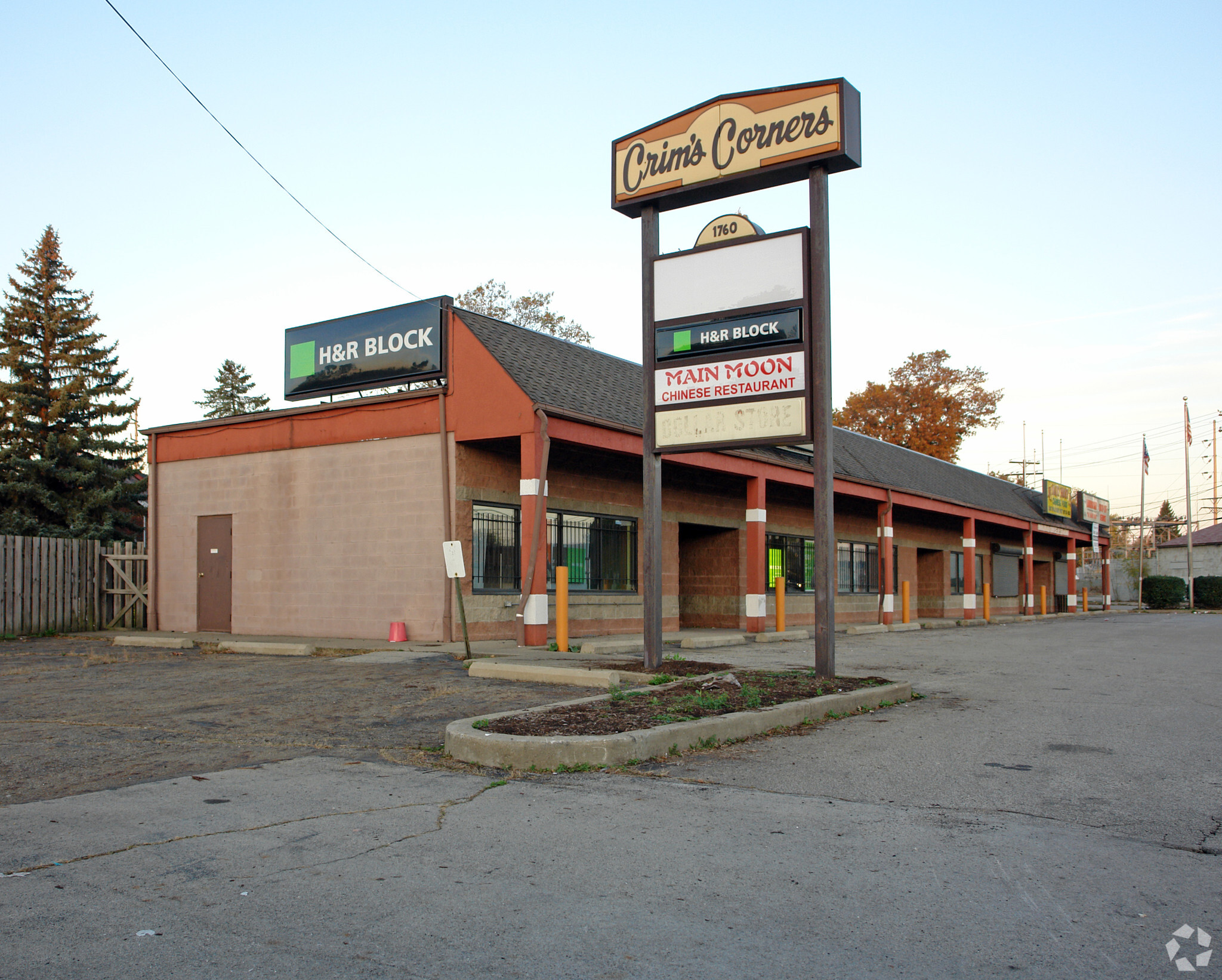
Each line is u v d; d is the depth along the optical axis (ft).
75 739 26.40
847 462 90.94
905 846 16.89
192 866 15.44
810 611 87.45
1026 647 63.57
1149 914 13.67
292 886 14.53
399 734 27.14
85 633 63.87
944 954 12.21
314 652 49.03
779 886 14.75
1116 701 36.29
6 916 13.24
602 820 18.40
